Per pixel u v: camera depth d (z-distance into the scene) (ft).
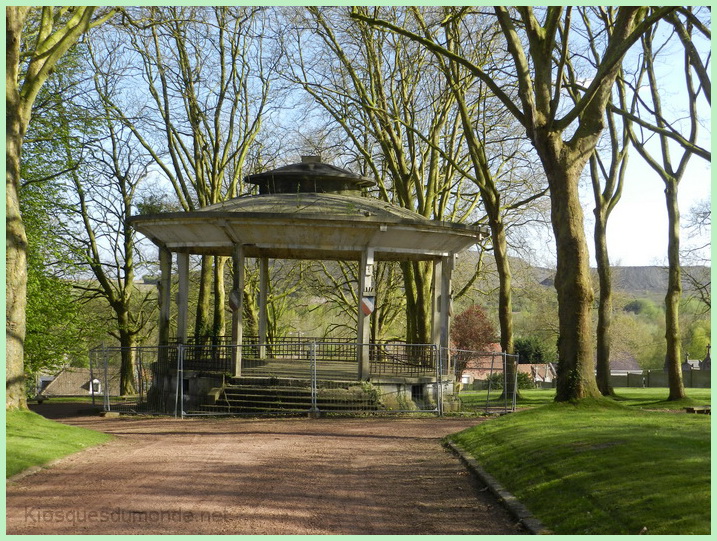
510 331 108.27
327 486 39.91
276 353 129.18
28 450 46.80
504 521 32.60
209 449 52.26
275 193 94.58
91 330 137.18
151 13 120.78
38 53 59.00
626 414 55.67
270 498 36.37
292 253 106.83
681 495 29.63
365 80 128.06
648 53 96.78
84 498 35.55
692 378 188.85
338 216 81.87
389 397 81.87
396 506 35.45
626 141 106.63
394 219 83.15
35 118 109.60
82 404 101.45
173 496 36.29
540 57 60.39
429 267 118.32
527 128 60.75
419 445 55.16
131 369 137.69
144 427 67.05
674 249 96.27
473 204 135.13
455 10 96.99
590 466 36.63
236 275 85.15
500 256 106.42
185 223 85.30
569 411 57.41
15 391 56.95
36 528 29.86
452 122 131.95
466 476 43.11
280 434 61.16
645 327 277.64
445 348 86.58
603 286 106.83
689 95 95.25
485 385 185.37
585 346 59.52
